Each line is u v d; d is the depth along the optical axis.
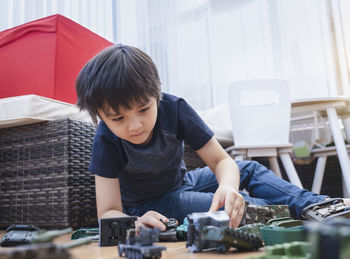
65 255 0.35
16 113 1.20
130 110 0.77
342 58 2.70
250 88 1.77
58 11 2.14
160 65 2.93
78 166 1.22
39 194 1.23
